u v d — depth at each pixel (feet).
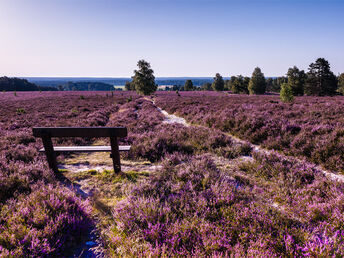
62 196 10.43
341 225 8.79
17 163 15.94
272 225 8.85
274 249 7.61
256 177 15.02
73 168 16.85
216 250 7.40
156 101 112.68
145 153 20.31
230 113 39.83
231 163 18.07
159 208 9.73
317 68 189.67
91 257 7.61
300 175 14.35
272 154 18.04
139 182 13.37
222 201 10.64
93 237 8.75
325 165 16.08
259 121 28.76
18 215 8.88
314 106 47.50
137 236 8.33
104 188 12.89
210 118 38.27
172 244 7.64
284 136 22.71
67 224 8.69
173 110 63.72
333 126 24.11
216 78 320.70
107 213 10.40
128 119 45.65
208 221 9.02
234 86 284.61
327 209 9.91
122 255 7.54
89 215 9.75
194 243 7.85
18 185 12.47
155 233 8.14
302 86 207.82
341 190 11.48
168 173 14.46
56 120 48.21
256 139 25.14
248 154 20.49
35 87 465.06
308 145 19.40
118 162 15.05
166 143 22.09
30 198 10.30
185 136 26.58
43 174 13.93
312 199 11.24
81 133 14.21
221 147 21.83
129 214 9.24
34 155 19.20
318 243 7.89
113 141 14.42
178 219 9.02
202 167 15.12
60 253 7.55
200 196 10.90
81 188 13.04
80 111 67.51
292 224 9.16
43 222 8.59
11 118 49.21
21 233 7.84
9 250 7.27
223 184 12.34
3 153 18.58
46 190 11.02
